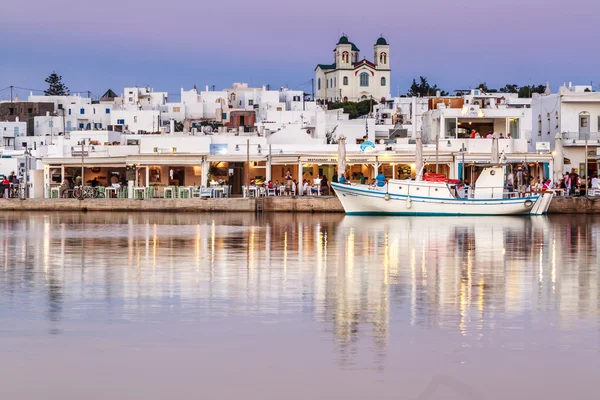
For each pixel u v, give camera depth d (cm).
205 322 2255
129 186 8869
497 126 9862
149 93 18012
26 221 6862
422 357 1897
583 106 9862
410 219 7094
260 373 1784
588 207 7856
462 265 3562
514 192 7681
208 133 11519
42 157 9925
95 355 1916
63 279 3062
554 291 2797
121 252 4078
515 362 1864
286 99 18338
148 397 1648
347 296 2677
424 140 10756
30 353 1930
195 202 8388
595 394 1669
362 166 9344
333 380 1738
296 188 8838
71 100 16850
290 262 3653
